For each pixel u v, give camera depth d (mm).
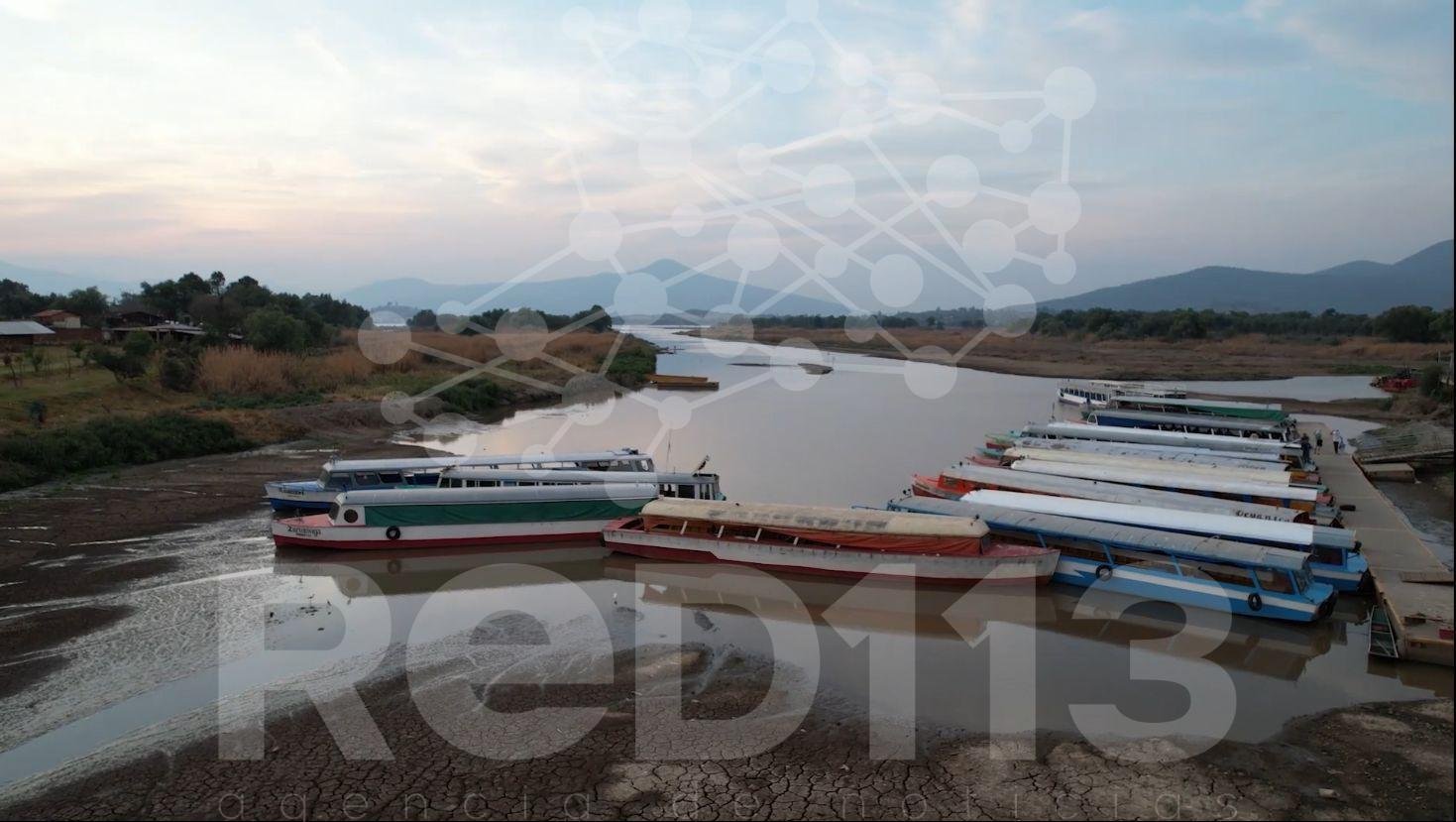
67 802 12680
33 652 18234
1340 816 12039
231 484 34469
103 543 26500
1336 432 47656
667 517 25672
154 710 15664
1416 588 20453
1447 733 14594
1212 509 26078
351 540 25859
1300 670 17500
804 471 38688
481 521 26719
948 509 25812
